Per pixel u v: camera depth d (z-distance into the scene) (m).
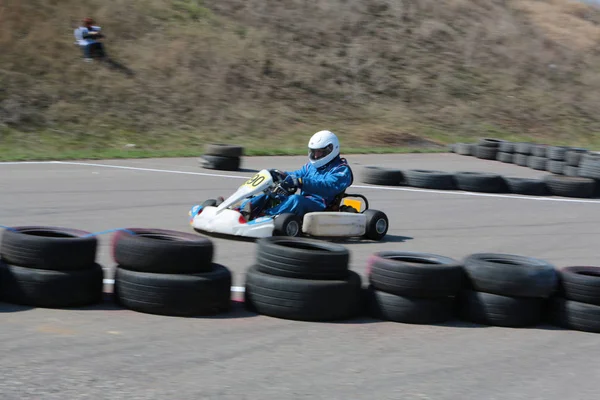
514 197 18.83
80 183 17.03
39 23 31.23
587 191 19.62
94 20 33.03
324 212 11.41
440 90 38.00
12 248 7.43
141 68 31.20
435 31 43.22
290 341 6.93
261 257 7.81
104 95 28.52
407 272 7.72
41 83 27.81
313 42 38.50
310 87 34.66
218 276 7.58
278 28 38.59
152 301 7.39
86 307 7.53
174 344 6.63
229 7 39.03
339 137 30.22
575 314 7.90
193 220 11.87
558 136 36.25
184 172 20.08
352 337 7.18
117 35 32.81
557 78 43.34
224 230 11.36
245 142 27.77
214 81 32.19
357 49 39.06
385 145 29.95
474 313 7.94
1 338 6.46
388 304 7.78
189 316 7.45
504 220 15.30
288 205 11.45
